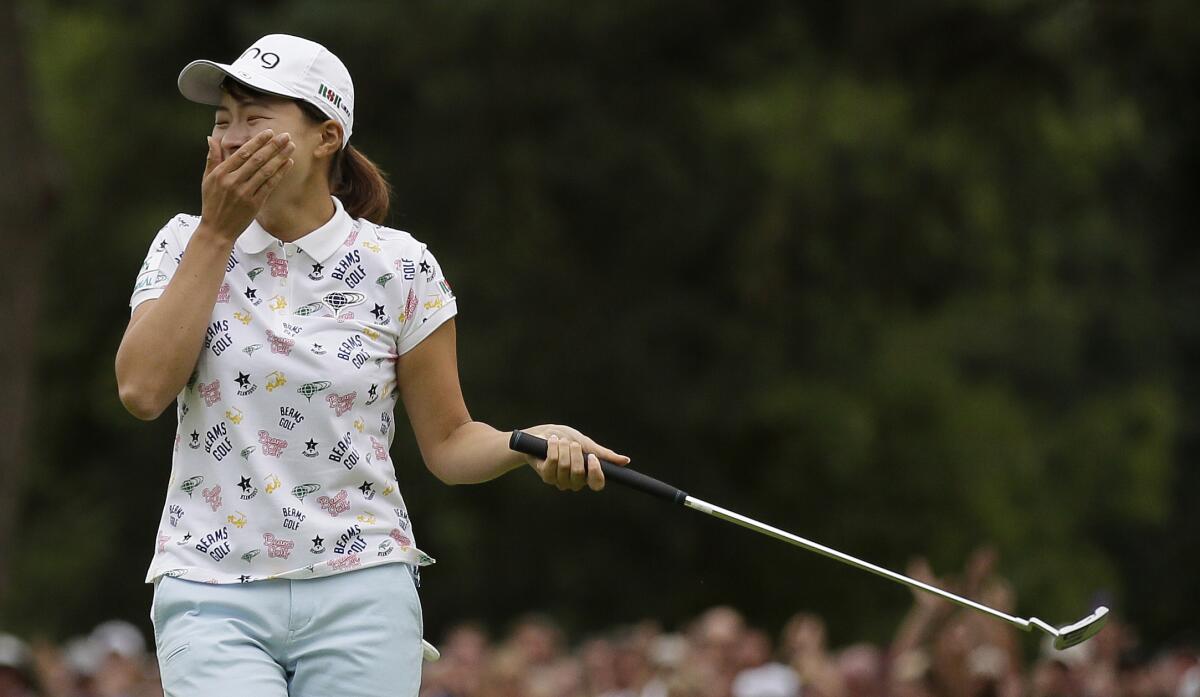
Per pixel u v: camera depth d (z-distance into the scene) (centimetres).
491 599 7144
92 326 7606
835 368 7112
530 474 7088
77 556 7462
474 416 6969
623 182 7031
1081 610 6962
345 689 1309
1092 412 7456
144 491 7631
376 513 1340
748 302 7175
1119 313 8025
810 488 7150
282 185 1342
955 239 6994
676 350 7244
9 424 4088
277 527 1305
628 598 7194
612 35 6888
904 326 7106
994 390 7144
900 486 7031
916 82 7119
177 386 1293
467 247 7094
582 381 7119
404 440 6762
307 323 1334
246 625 1302
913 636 2409
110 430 7675
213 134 1356
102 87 7475
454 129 6962
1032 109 7088
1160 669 3272
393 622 1333
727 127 6894
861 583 7138
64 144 7325
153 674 3966
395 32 6681
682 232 7112
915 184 6888
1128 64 7325
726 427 7112
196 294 1291
